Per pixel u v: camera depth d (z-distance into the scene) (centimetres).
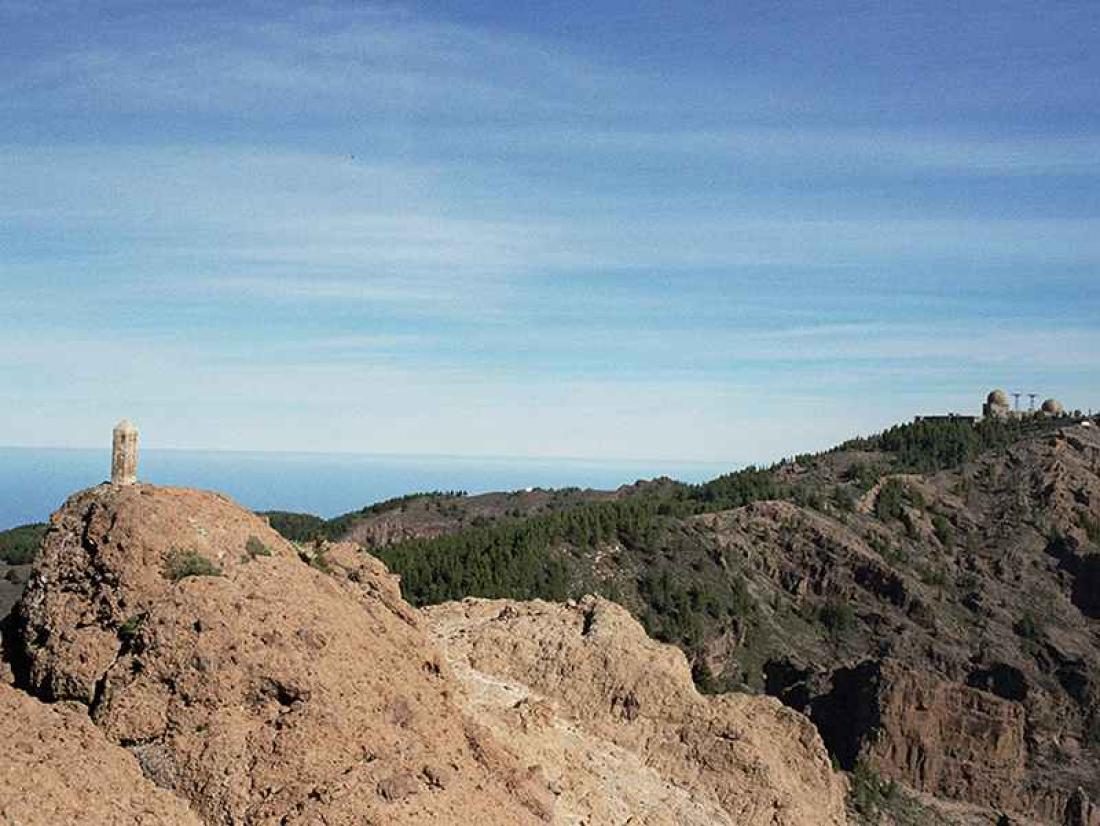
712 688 13325
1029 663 15362
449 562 13325
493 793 3731
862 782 11444
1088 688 14838
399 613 4572
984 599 16662
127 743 3388
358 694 3656
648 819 5141
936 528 18525
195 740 3378
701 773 6412
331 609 3922
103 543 3747
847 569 16450
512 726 5044
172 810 3209
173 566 3722
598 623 7088
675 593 14688
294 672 3531
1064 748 13888
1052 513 18862
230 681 3472
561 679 6575
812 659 14638
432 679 4181
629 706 6575
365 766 3409
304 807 3259
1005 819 11869
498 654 6625
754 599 15412
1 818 2867
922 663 14950
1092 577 17400
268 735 3416
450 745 3844
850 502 18612
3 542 12425
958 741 12650
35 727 3300
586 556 15012
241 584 3747
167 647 3478
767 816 6331
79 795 3070
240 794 3303
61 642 3619
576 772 5097
